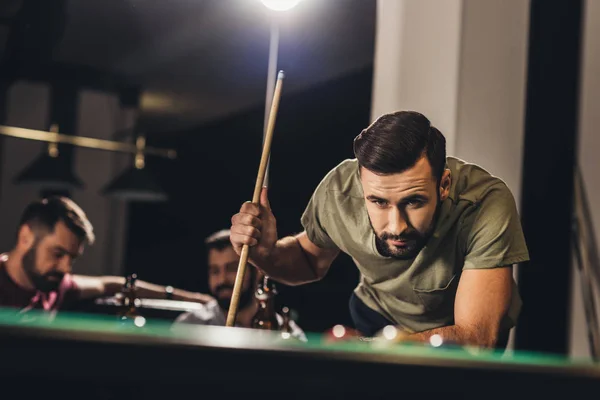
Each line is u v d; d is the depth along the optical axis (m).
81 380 0.61
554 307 3.31
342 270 4.55
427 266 1.81
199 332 0.74
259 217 1.76
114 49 5.67
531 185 3.29
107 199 6.61
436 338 0.82
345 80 4.30
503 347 1.86
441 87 3.19
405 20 3.28
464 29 3.15
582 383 0.72
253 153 5.89
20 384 0.60
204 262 6.35
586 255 3.29
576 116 3.35
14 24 5.18
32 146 6.48
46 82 6.25
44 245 2.90
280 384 0.65
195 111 6.29
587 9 3.36
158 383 0.63
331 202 1.94
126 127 6.63
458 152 3.15
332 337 0.89
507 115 3.25
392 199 1.57
